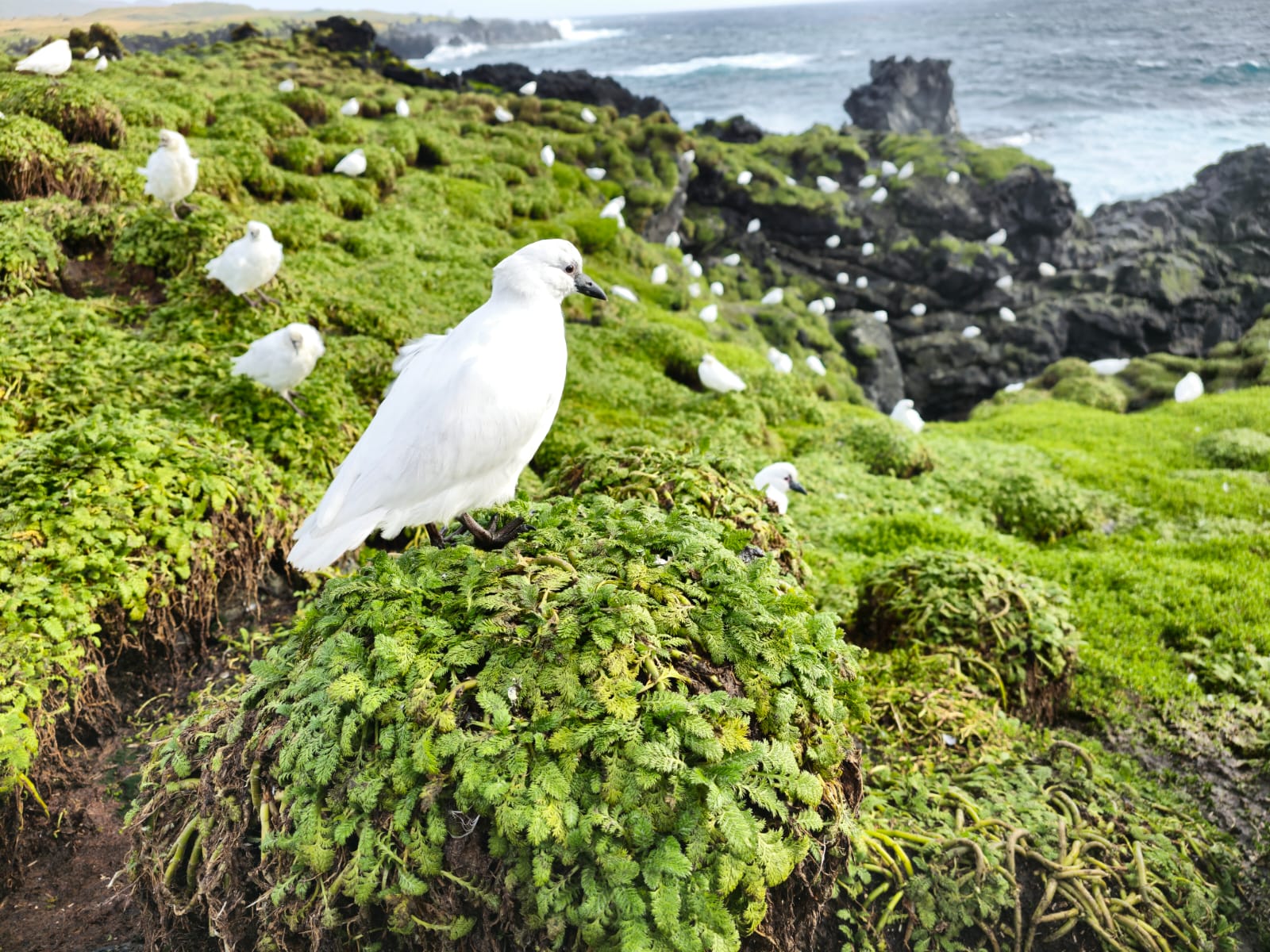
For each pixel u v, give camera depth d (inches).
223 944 137.1
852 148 1642.5
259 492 250.1
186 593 223.0
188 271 389.4
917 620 271.4
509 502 170.2
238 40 1446.9
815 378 1087.0
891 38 5201.8
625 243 1063.0
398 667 124.9
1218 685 297.4
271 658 153.9
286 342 284.2
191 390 301.7
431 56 3927.2
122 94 698.8
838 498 460.1
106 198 454.6
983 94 2691.9
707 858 114.7
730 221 1510.8
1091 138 2177.7
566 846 113.0
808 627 144.8
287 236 585.3
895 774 211.9
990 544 411.8
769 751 124.3
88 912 169.8
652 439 412.2
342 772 125.1
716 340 893.8
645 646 128.6
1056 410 873.5
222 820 138.1
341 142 869.2
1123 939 177.9
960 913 175.8
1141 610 350.6
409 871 119.0
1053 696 271.6
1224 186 1505.9
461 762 116.0
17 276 362.0
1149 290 1390.3
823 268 1501.0
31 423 269.9
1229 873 209.9
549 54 5999.0
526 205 965.2
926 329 1438.2
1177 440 673.6
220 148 653.3
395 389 152.6
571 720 120.8
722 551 150.5
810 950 142.6
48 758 185.8
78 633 195.0
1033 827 195.6
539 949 115.6
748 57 5078.7
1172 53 2241.6
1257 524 466.3
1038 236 1477.6
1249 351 1132.5
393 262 606.2
